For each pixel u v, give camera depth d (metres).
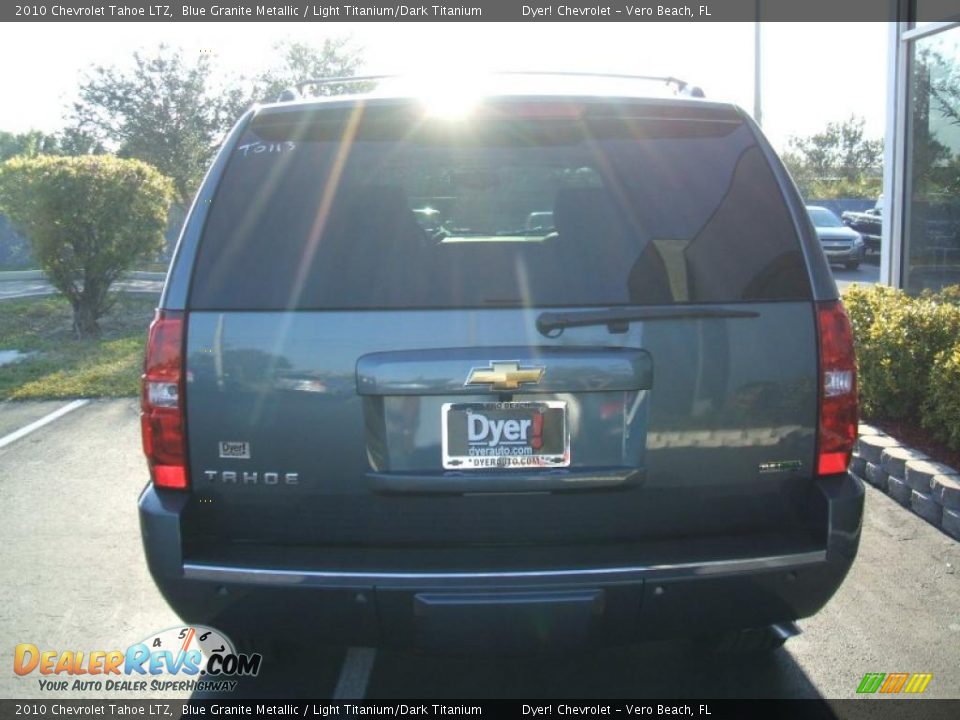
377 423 3.00
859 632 4.17
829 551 3.04
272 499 3.05
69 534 5.54
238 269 3.06
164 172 19.94
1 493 6.33
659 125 3.32
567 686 3.75
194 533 3.10
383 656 4.00
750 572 2.99
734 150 3.29
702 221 3.16
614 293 3.03
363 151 3.24
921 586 4.61
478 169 3.32
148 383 3.03
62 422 8.32
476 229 3.41
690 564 2.96
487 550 3.04
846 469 3.15
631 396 3.02
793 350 3.07
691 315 3.02
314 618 2.99
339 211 3.14
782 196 3.21
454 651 3.00
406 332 2.97
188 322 3.01
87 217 12.01
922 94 10.17
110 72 19.94
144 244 12.52
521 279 3.03
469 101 3.27
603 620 2.98
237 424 3.01
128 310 14.62
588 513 3.05
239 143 3.25
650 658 3.97
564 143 3.29
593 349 2.99
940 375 5.77
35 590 4.73
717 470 3.06
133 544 5.37
